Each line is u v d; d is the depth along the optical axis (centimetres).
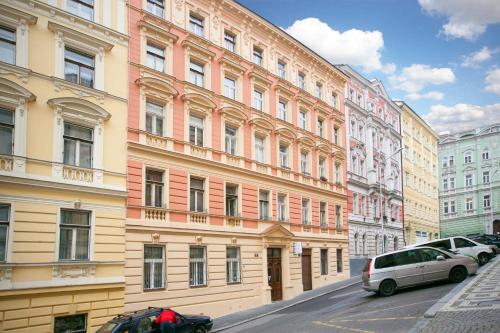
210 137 2825
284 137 3484
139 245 2309
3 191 1841
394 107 6009
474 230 8094
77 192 2075
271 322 2236
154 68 2591
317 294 3228
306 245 3556
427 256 2398
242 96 3142
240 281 2889
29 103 1973
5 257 1822
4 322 1769
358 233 4491
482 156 8231
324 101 4125
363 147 4828
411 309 1823
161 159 2500
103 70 2284
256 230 3080
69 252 2034
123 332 1564
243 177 3044
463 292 1973
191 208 2677
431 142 7594
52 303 1917
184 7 2803
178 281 2473
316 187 3803
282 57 3628
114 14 2386
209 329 1830
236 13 3169
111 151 2259
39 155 1977
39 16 2058
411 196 6312
